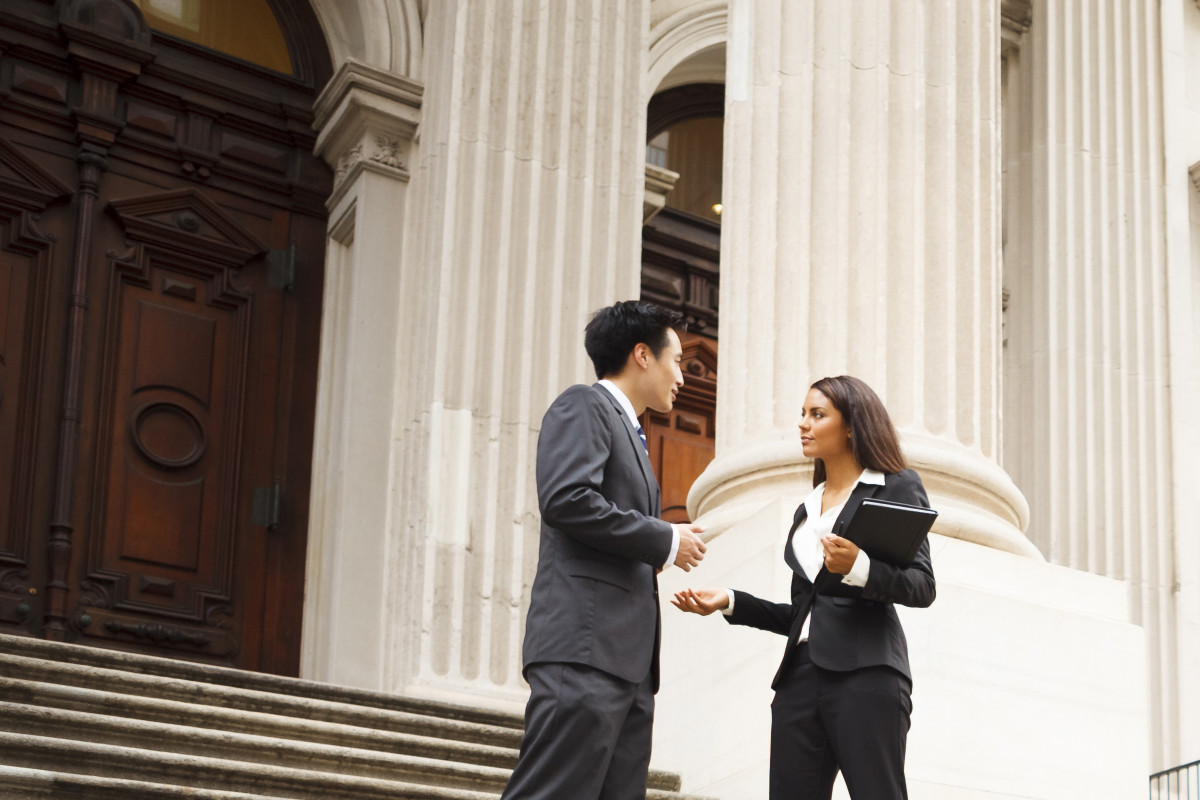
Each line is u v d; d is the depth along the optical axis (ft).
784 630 13.07
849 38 21.93
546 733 10.87
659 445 35.58
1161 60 38.06
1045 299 35.76
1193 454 34.99
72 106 29.81
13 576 27.43
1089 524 33.91
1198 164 37.19
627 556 11.18
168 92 31.01
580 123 31.63
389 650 28.43
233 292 30.94
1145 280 36.11
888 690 12.09
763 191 21.76
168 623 28.78
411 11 32.19
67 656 18.03
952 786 18.22
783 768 12.51
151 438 29.50
